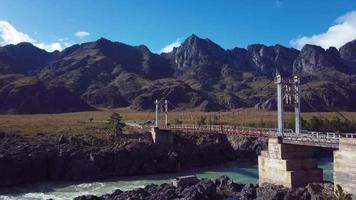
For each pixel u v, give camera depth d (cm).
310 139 7856
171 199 7762
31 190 10269
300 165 8400
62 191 10062
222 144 15725
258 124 17388
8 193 9925
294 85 8988
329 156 16112
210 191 8225
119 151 12650
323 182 8088
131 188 10312
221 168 13425
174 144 14650
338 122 18000
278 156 8506
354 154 6644
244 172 12312
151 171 12688
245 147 15662
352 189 6656
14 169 11256
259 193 8019
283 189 7925
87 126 16738
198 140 15575
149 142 13938
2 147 12375
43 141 13500
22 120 19325
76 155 12212
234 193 8569
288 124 16500
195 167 13788
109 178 11950
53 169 11962
